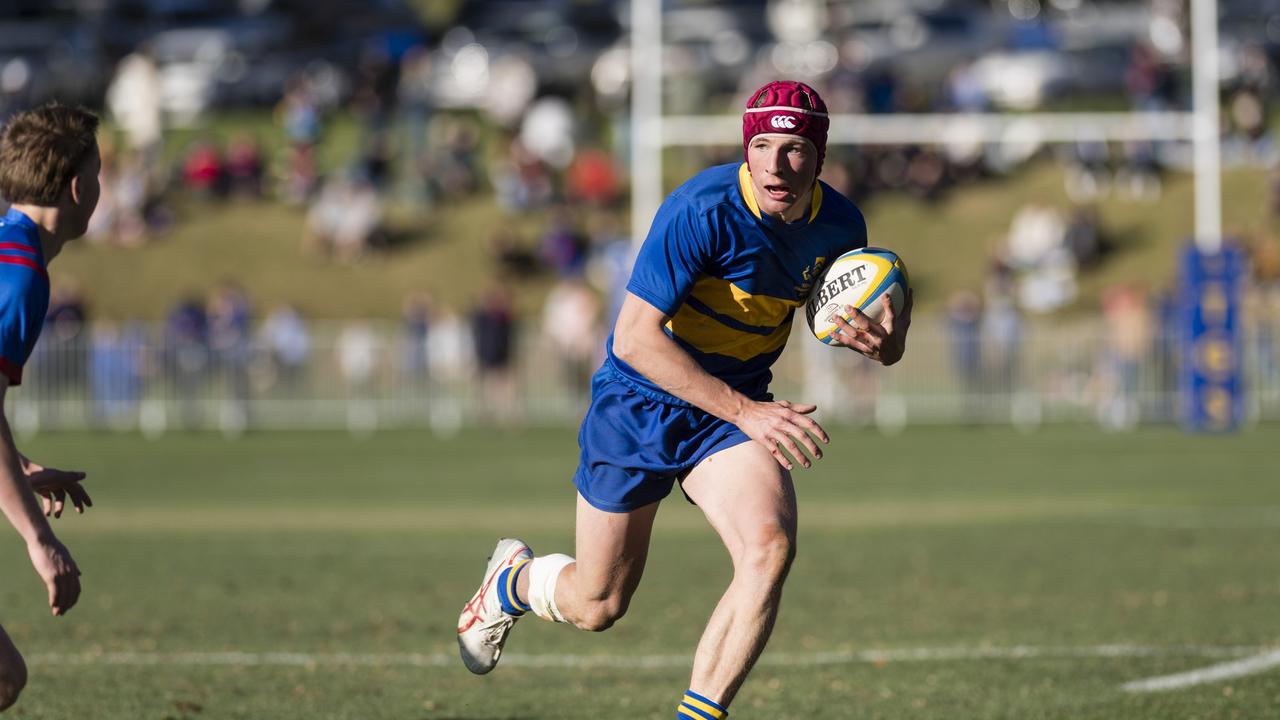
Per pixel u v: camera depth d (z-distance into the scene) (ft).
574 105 474.49
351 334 295.07
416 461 225.15
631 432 59.57
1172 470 200.64
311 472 209.05
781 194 57.11
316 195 433.48
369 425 294.66
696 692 54.90
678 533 144.25
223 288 322.55
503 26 513.04
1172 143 415.85
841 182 378.53
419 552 129.49
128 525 150.71
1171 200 397.80
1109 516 151.12
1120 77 434.30
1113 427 280.72
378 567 120.37
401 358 295.28
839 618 95.66
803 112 56.29
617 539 60.29
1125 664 80.64
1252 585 107.24
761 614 55.01
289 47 527.40
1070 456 223.71
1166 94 380.58
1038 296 362.74
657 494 60.03
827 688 75.72
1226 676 77.25
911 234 396.78
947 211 407.03
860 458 223.71
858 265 60.95
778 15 461.37
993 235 394.11
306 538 139.74
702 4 465.06
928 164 411.34
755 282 59.88
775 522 55.93
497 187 437.99
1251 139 417.90
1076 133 334.03
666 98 387.96
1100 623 93.09
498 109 451.53
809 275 61.21
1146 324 284.41
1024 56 435.53
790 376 296.30
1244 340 284.41
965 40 458.09
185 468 215.51
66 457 233.76
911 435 267.80
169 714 69.77
